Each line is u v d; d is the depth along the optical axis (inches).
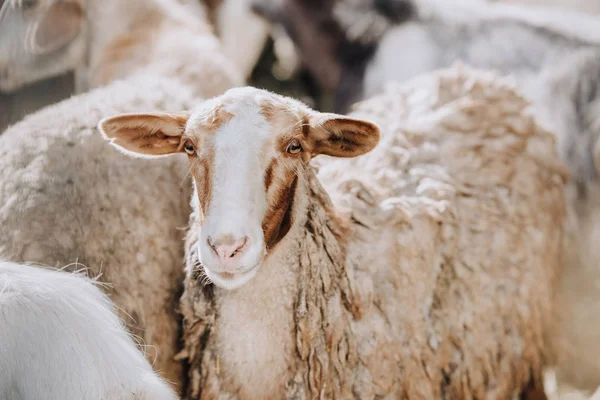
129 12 275.1
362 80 346.0
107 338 125.7
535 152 209.2
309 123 158.2
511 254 192.5
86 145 177.9
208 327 163.3
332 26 369.7
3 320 120.7
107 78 269.7
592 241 256.1
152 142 162.7
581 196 266.7
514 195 198.8
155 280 174.2
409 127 200.7
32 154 173.5
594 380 241.4
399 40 337.1
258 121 150.7
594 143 272.8
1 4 288.4
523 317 192.5
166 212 180.2
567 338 227.5
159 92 204.8
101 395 120.3
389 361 167.2
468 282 184.1
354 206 175.8
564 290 227.0
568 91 284.4
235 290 159.6
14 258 159.9
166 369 172.9
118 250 171.0
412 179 188.9
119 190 175.8
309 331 161.5
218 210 143.9
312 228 162.2
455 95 213.0
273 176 150.9
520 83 293.0
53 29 274.2
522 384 197.5
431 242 180.5
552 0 427.5
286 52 438.9
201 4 409.1
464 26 325.1
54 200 167.6
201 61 254.4
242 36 417.7
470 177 195.2
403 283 173.2
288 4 377.1
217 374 161.9
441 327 177.5
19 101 284.4
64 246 164.6
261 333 160.2
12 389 119.6
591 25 314.7
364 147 159.3
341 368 163.0
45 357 119.9
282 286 160.2
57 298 125.2
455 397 179.5
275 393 161.6
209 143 149.4
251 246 144.0
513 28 312.3
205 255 144.2
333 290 164.1
